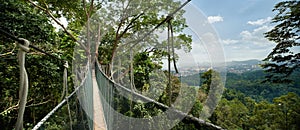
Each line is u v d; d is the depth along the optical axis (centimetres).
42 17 646
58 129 319
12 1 561
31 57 586
